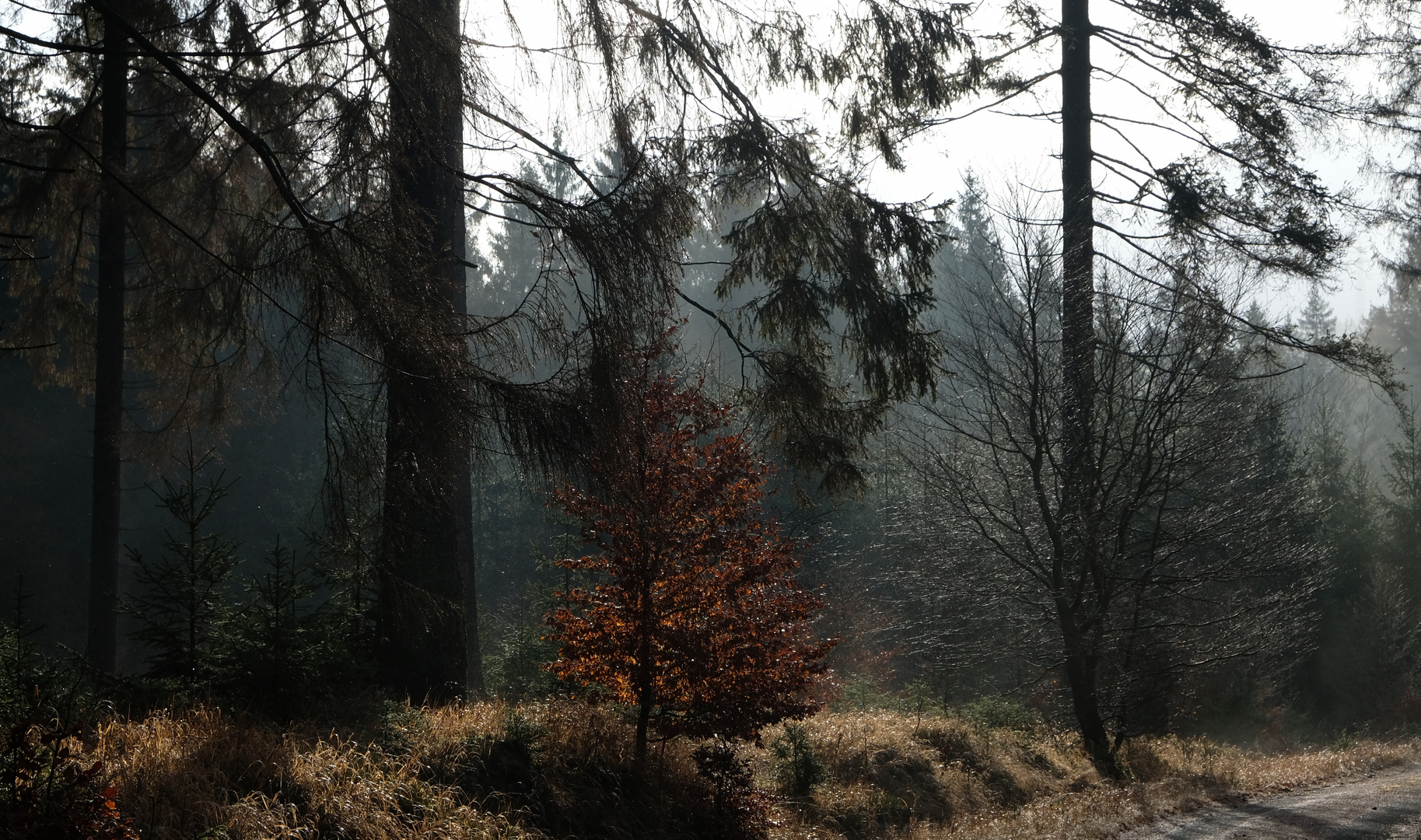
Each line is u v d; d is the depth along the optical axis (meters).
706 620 10.02
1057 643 17.47
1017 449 16.95
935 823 11.51
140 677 9.18
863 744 13.38
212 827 5.99
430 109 8.07
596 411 7.83
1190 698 21.86
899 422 18.47
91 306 18.22
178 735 7.09
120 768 6.35
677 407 10.12
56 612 31.80
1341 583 32.94
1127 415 17.53
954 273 18.14
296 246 7.14
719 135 10.98
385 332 7.07
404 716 8.66
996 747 15.26
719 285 12.47
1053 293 16.84
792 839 9.95
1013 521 17.31
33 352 17.03
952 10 12.24
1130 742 18.03
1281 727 26.05
